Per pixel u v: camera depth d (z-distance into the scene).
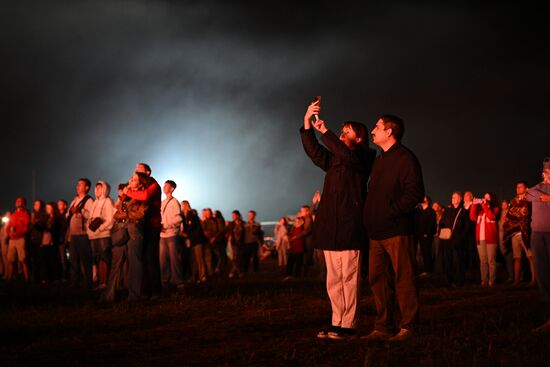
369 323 7.61
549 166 9.32
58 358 5.68
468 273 18.38
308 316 8.18
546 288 9.37
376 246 6.38
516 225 11.01
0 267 20.61
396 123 6.36
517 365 4.98
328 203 6.36
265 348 5.91
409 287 6.21
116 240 10.15
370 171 6.53
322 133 6.36
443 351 5.48
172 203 12.66
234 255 18.95
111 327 7.46
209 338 6.57
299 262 17.17
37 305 9.91
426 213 17.38
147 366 5.25
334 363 5.25
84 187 13.46
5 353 5.93
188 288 13.16
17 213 17.27
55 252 16.91
